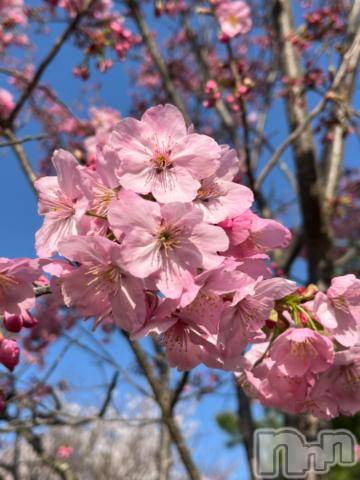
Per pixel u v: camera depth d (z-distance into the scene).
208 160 0.16
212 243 0.15
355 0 0.50
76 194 0.16
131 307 0.15
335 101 0.41
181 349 0.17
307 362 0.16
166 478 0.45
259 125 0.57
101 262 0.15
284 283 0.15
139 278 0.15
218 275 0.15
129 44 0.43
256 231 0.17
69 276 0.16
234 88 0.44
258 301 0.16
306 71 0.47
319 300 0.16
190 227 0.15
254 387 0.19
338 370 0.17
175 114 0.17
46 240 0.17
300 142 0.47
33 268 0.17
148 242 0.15
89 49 0.41
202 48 0.59
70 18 0.48
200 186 0.16
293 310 0.17
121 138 0.16
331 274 0.47
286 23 0.52
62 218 0.17
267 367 0.18
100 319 0.16
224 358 0.16
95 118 0.59
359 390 0.17
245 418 0.41
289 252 0.51
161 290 0.15
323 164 0.52
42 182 0.17
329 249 0.47
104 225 0.16
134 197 0.15
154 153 0.16
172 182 0.16
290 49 0.51
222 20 0.46
